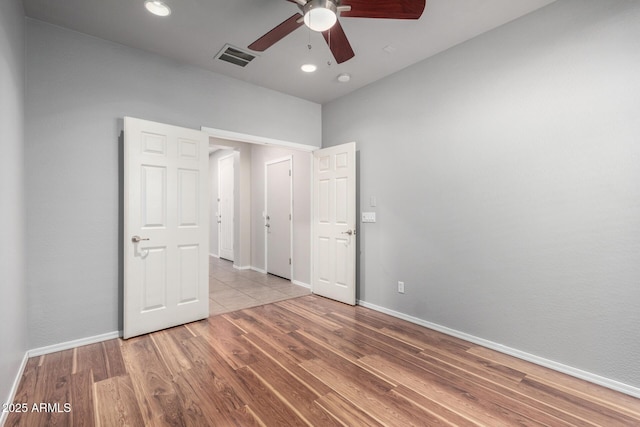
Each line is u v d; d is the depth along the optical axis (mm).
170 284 2926
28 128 2332
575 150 2113
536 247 2299
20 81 2160
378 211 3482
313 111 4168
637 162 1890
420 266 3068
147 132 2773
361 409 1756
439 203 2906
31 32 2357
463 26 2479
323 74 3350
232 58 3018
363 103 3658
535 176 2297
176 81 3059
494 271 2531
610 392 1934
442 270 2887
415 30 2531
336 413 1721
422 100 3039
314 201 4152
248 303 3742
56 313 2451
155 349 2488
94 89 2627
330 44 2168
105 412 1718
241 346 2551
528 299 2344
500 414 1717
